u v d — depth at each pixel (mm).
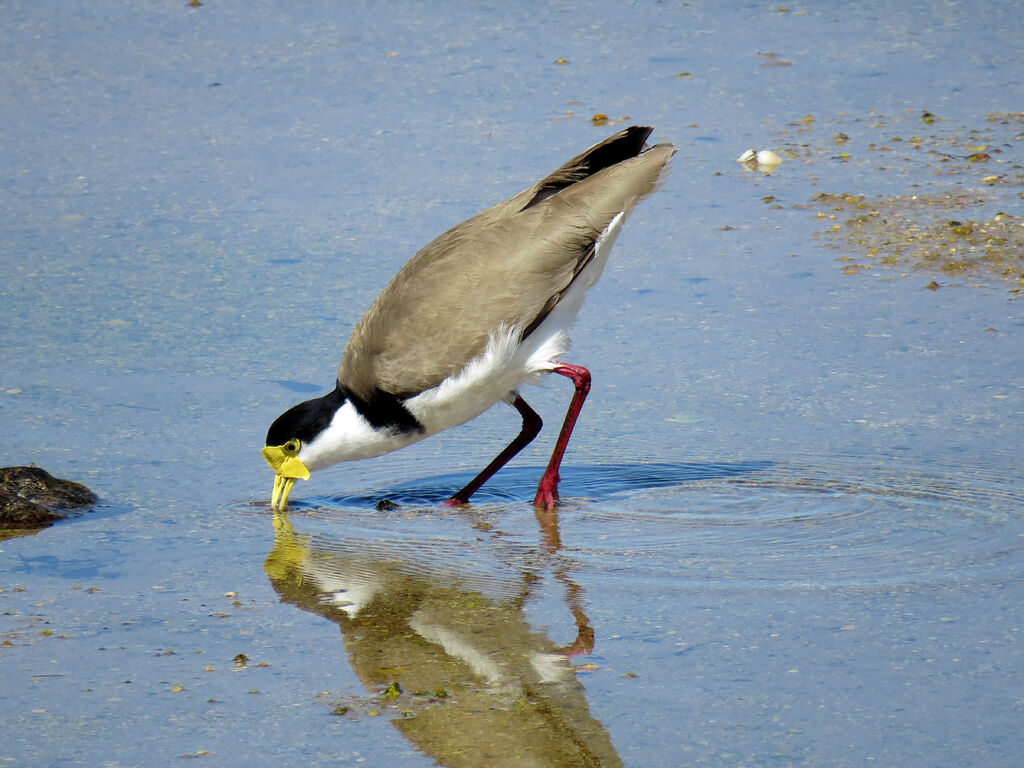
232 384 12445
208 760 6875
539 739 7020
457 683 7637
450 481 11203
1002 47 21719
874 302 13898
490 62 21578
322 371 12680
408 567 9336
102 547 9648
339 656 7992
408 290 10742
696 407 11953
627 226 16109
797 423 11539
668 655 7867
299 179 17484
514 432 12188
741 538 9617
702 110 19562
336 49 22297
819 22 23094
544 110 19578
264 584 9055
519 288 10578
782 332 13297
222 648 8102
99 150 18547
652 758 6816
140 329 13555
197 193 17078
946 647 7828
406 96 20297
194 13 24094
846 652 7809
